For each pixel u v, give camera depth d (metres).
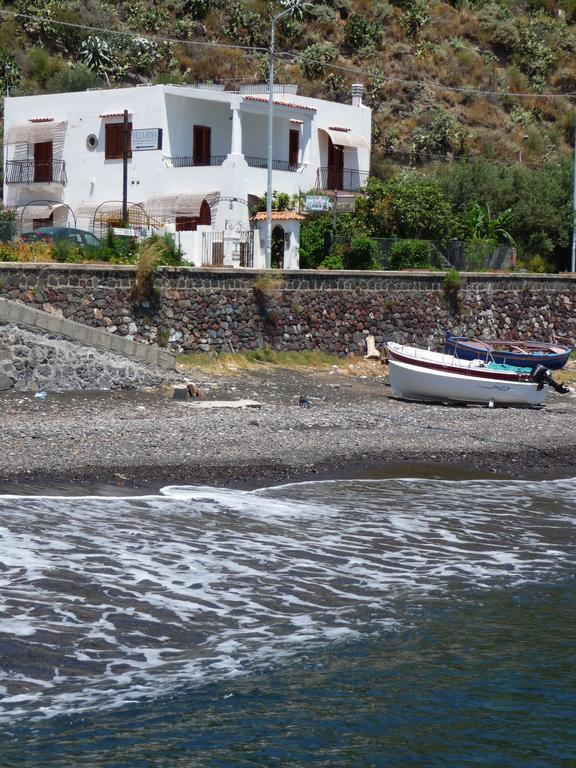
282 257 45.56
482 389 33.78
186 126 53.19
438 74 95.44
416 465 23.92
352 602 14.85
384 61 94.75
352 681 12.40
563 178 64.62
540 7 112.88
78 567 15.19
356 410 30.41
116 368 30.86
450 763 10.74
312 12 97.25
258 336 37.44
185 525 17.81
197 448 23.20
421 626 14.13
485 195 63.06
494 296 46.44
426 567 16.61
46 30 88.44
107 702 11.58
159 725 11.19
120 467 21.12
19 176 55.84
